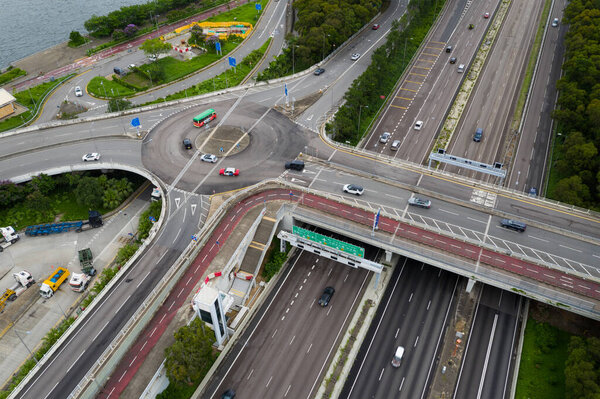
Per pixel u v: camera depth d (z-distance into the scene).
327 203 124.38
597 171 131.12
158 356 93.31
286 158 142.50
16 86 198.88
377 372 97.69
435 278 116.88
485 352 100.69
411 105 176.62
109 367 89.69
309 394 93.56
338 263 121.44
